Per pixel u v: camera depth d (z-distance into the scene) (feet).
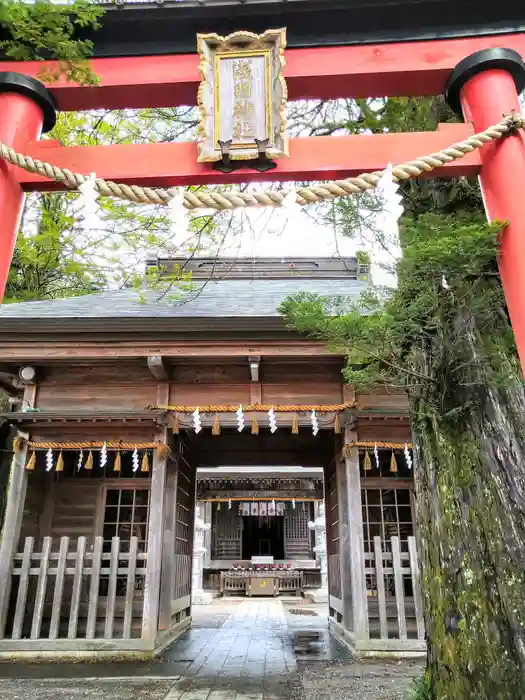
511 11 10.43
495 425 9.24
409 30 10.56
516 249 8.60
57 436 23.48
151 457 28.45
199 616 38.55
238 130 9.41
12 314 25.00
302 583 60.95
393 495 30.30
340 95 10.94
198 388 24.41
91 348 22.90
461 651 9.07
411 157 9.61
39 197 34.27
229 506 63.98
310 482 61.87
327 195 8.33
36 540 26.45
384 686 16.49
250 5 10.20
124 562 27.73
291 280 38.42
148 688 16.74
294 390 24.43
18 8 9.11
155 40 10.71
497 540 8.64
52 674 18.47
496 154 9.14
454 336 10.36
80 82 10.11
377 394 24.14
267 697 15.51
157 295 30.04
